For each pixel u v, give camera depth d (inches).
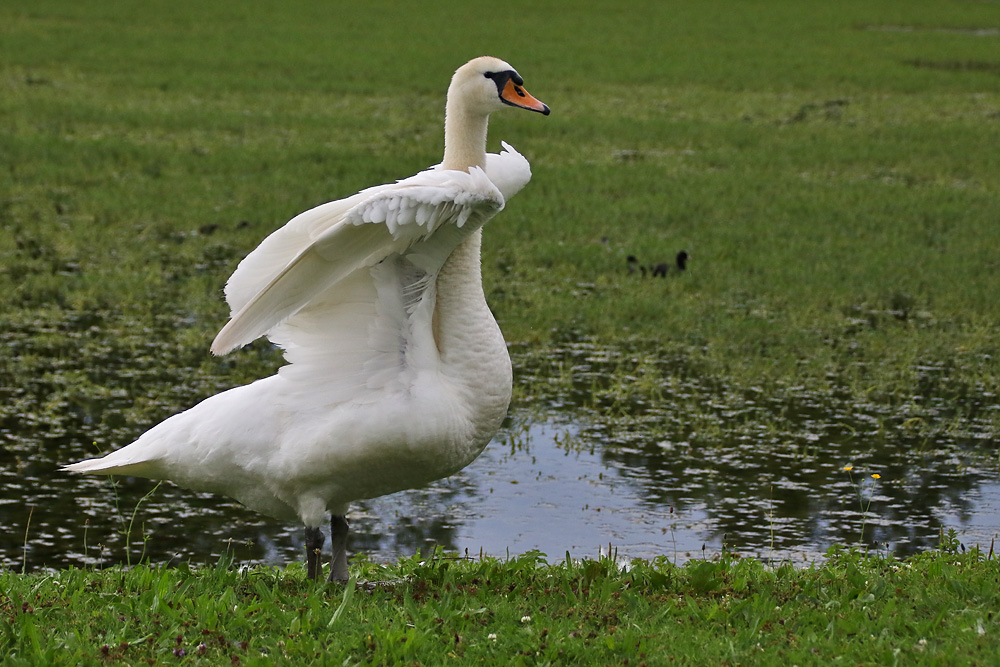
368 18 2240.4
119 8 2186.3
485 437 304.8
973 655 248.2
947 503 440.5
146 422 500.7
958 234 861.2
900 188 1013.2
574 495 444.8
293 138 1165.1
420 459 291.3
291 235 291.4
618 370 579.5
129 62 1595.7
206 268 743.7
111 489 442.0
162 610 268.4
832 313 682.8
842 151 1172.5
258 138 1155.9
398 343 288.7
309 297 275.6
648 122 1306.6
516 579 305.3
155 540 402.6
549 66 1729.8
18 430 489.1
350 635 257.6
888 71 1787.6
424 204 264.8
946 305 700.0
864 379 577.9
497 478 460.8
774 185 1015.6
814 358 602.5
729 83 1643.7
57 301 672.4
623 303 681.6
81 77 1456.7
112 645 250.8
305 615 263.0
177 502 435.8
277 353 601.3
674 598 290.8
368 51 1822.1
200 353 593.0
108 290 686.5
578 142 1192.8
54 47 1683.1
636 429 510.6
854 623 266.2
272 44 1849.2
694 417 525.3
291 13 2260.1
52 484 442.0
